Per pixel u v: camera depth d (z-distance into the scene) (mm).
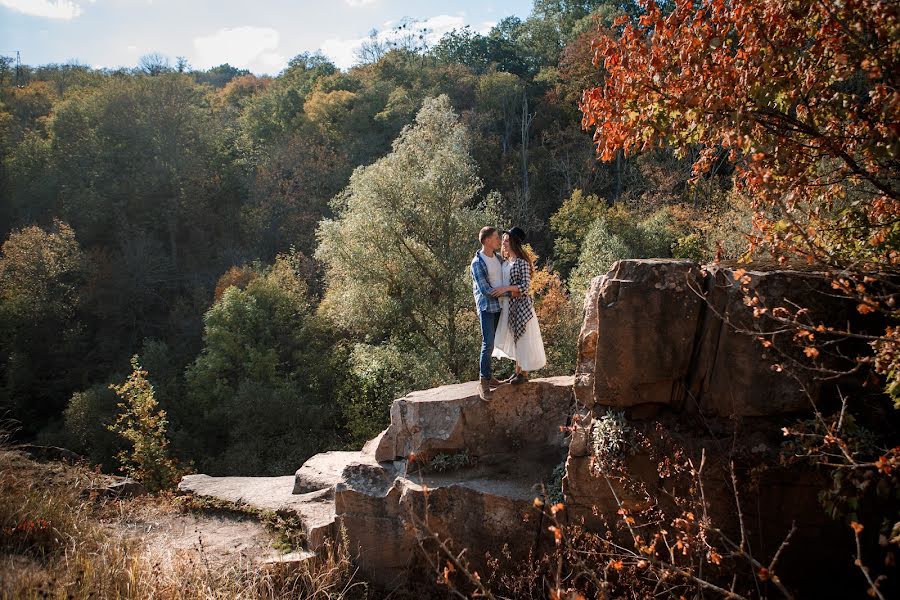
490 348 6395
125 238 41625
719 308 4918
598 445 5156
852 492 4418
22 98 53781
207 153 49250
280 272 34000
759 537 4727
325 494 7508
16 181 44000
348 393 26172
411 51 68875
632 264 5180
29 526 5461
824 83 4645
